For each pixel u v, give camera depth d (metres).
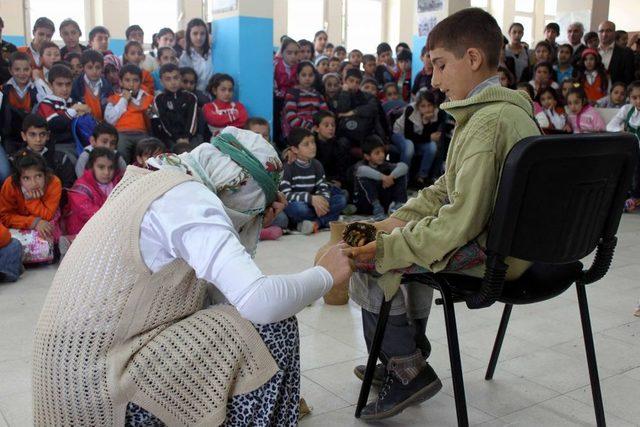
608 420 1.71
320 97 5.36
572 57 6.66
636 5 13.14
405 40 10.73
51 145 3.81
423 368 1.65
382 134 5.39
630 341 2.28
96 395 1.12
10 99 4.06
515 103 1.43
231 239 1.12
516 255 1.36
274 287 1.12
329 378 1.95
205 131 4.78
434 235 1.39
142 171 1.28
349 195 5.04
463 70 1.47
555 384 1.93
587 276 1.58
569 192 1.35
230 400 1.19
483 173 1.36
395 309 1.64
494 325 2.42
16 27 7.75
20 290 2.89
